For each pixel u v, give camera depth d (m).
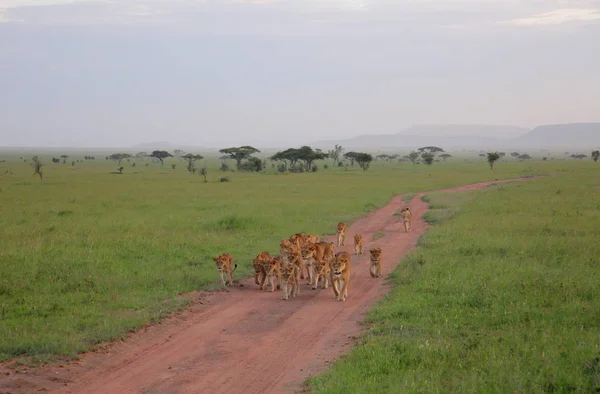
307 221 33.16
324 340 12.73
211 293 17.28
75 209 39.66
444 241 24.52
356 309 15.26
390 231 30.66
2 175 93.75
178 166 142.12
